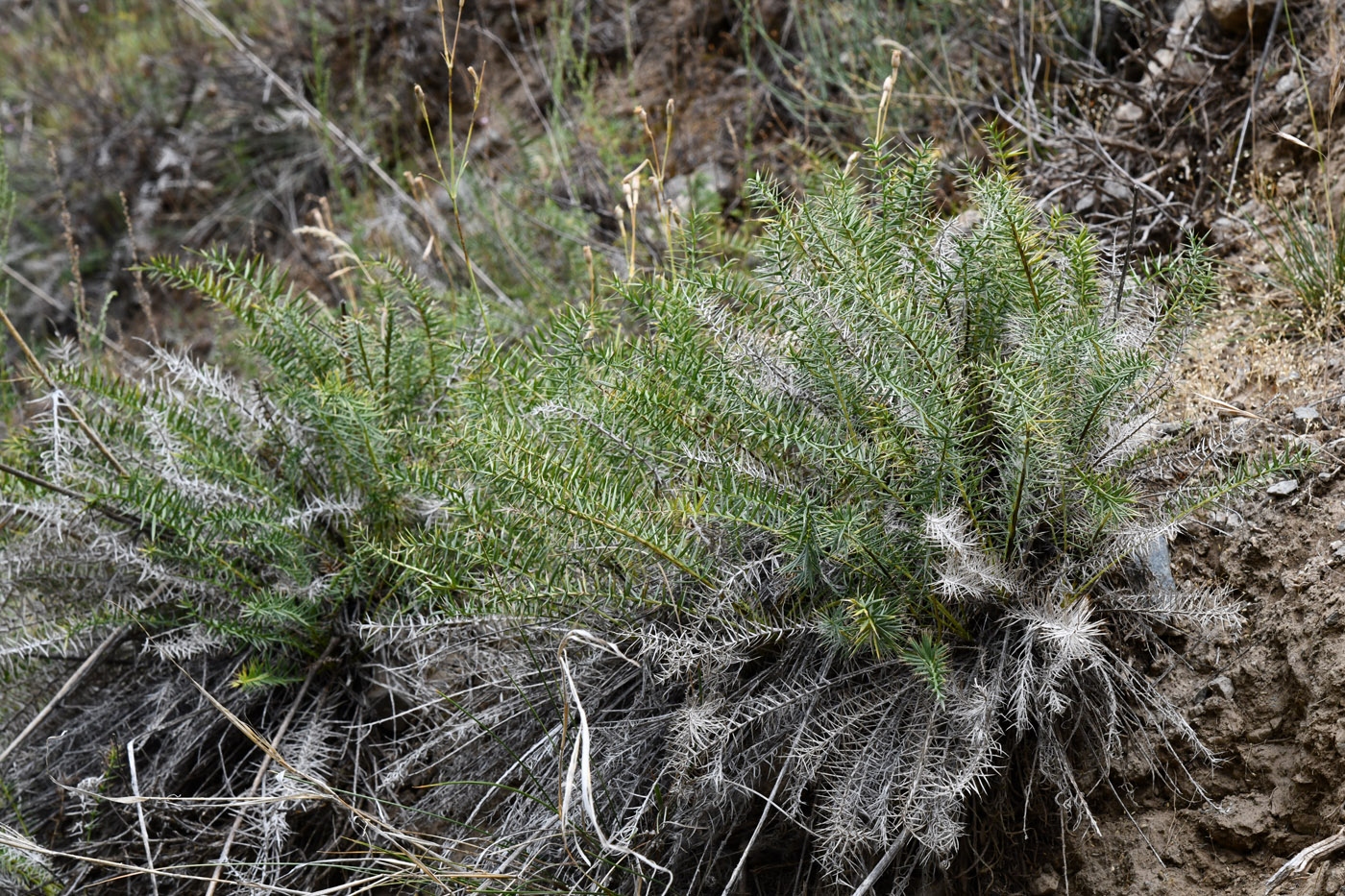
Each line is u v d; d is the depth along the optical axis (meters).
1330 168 3.16
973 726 2.68
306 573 3.01
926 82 3.60
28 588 3.07
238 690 3.04
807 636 2.79
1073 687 2.76
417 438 3.01
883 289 2.75
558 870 2.80
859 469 2.74
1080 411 2.73
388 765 2.97
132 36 6.25
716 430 2.81
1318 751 2.68
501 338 3.40
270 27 5.62
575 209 3.78
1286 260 3.09
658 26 4.66
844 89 3.72
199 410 3.12
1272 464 2.70
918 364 2.74
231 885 2.92
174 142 5.52
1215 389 2.94
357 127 4.91
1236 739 2.73
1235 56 3.34
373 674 3.05
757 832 2.71
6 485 3.03
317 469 3.11
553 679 2.86
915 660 2.68
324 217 4.47
